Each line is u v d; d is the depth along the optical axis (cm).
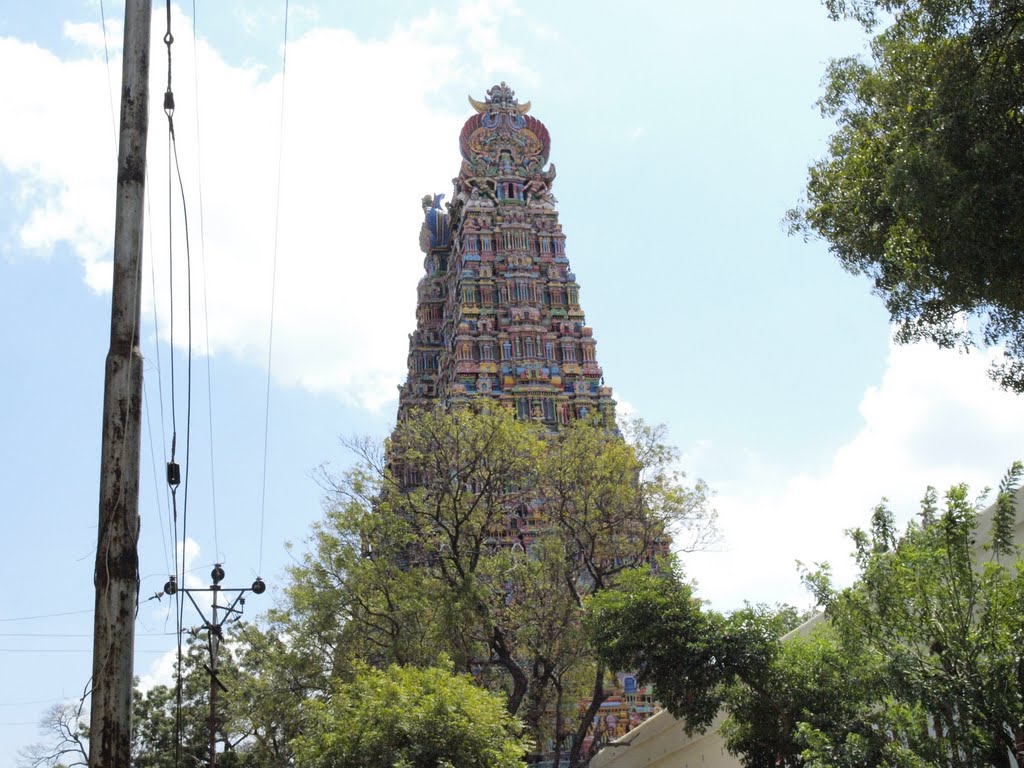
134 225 1555
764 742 2544
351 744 2814
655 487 4800
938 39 1967
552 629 4525
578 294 8581
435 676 3025
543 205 8956
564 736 5019
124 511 1470
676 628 2750
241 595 3912
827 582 2092
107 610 1435
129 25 1609
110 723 1402
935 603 1923
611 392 8119
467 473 4728
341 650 4544
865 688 2166
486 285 8419
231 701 4850
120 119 1588
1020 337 2105
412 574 4559
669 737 3950
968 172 1820
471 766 2764
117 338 1516
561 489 4784
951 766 1823
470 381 8075
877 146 2205
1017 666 1805
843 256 2405
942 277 2005
